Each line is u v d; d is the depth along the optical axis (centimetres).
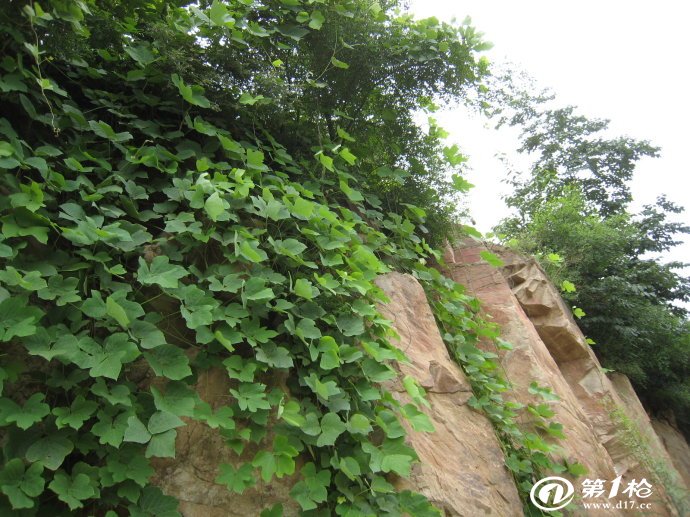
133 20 298
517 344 441
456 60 379
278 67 345
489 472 298
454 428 304
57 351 168
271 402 210
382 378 242
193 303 205
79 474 163
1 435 170
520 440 350
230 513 194
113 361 173
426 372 308
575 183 1003
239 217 266
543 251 714
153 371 204
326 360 226
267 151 334
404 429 241
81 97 284
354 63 362
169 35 283
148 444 178
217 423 191
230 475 189
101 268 205
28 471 155
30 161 201
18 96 231
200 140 301
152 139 283
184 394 189
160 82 288
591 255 721
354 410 239
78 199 226
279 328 236
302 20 326
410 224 379
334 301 265
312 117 369
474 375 357
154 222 254
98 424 169
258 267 239
